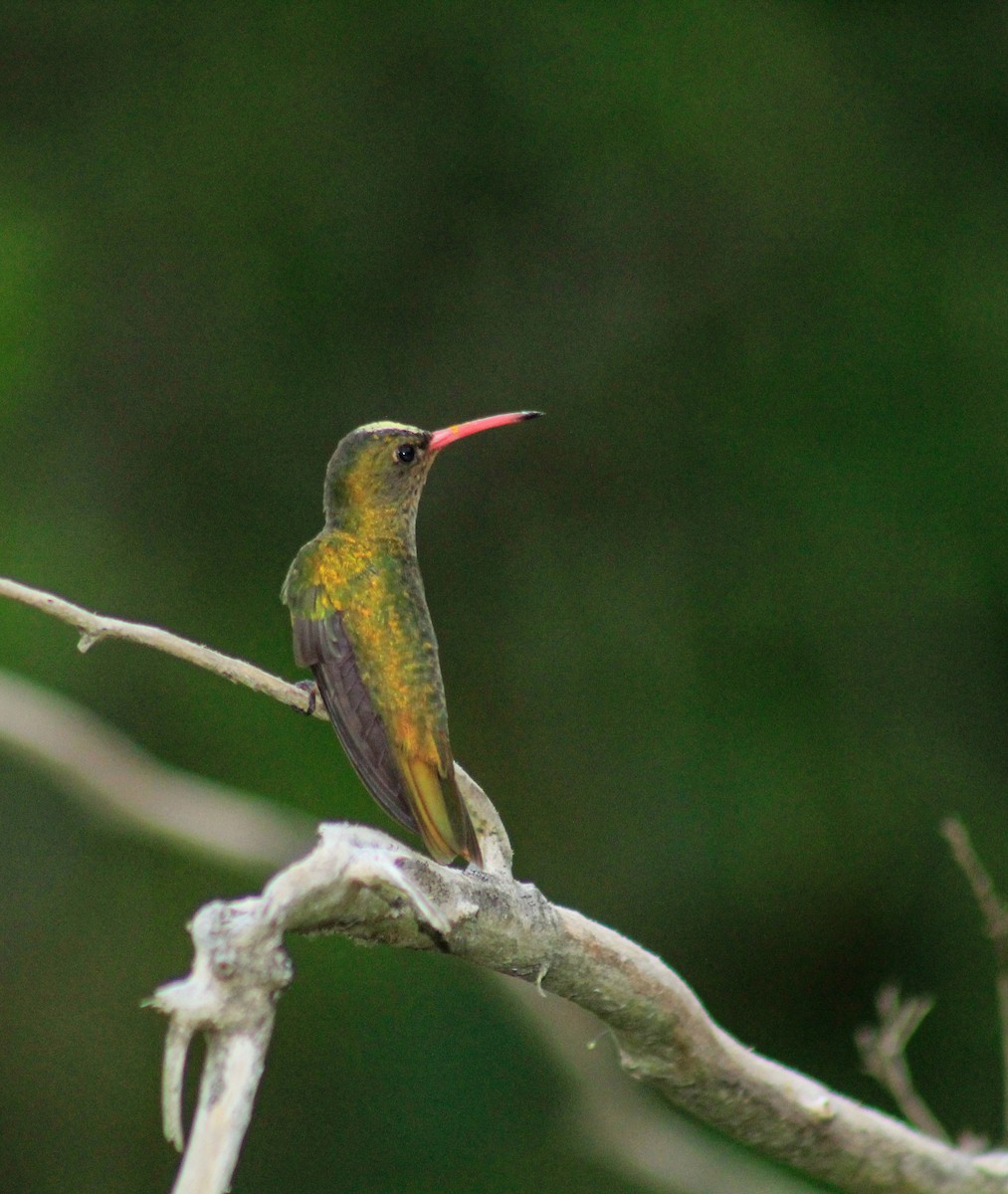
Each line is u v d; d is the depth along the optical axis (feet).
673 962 45.37
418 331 50.11
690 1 50.96
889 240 50.78
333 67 50.72
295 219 49.88
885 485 49.01
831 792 46.55
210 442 48.83
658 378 50.39
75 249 49.11
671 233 50.93
